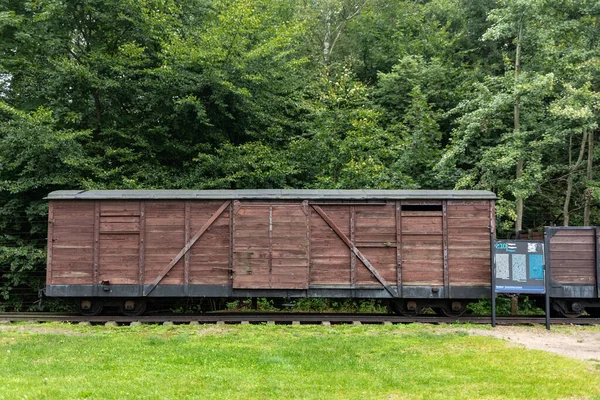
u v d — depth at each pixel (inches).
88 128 705.6
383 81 884.6
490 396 245.1
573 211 712.4
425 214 472.7
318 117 760.3
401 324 441.4
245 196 470.3
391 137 749.3
